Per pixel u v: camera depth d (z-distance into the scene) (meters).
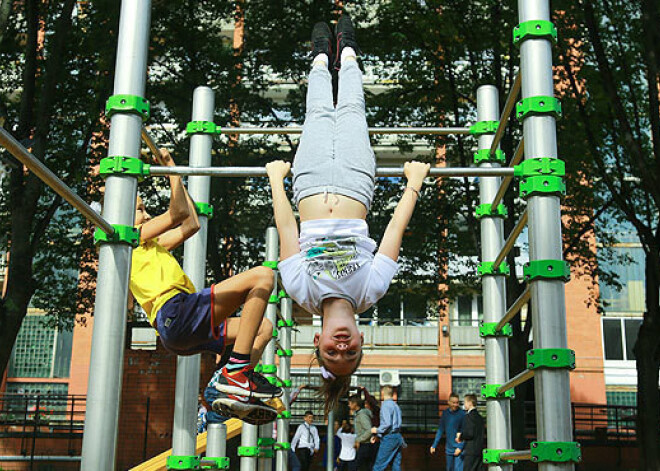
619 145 13.54
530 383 19.14
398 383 23.02
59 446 16.78
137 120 3.49
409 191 3.30
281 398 6.74
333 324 2.96
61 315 15.45
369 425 11.02
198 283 4.50
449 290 15.81
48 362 22.41
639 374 11.94
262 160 15.11
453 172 3.38
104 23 12.89
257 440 5.91
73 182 12.80
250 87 15.41
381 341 23.86
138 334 13.56
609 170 15.24
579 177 13.95
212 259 14.16
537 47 3.43
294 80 15.63
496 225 4.89
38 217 14.45
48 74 11.23
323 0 15.02
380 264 3.09
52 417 21.05
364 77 22.38
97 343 3.22
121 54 3.53
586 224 14.80
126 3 3.58
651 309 12.01
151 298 3.67
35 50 11.54
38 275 15.23
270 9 15.09
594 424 20.30
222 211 14.27
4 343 10.08
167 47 14.94
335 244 3.08
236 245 15.10
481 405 23.00
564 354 3.12
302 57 15.31
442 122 15.02
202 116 4.90
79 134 13.74
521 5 3.49
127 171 3.39
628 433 17.98
